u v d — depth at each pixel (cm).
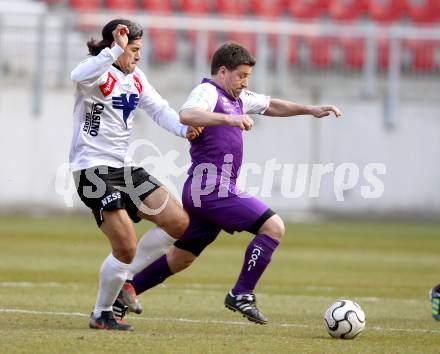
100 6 10294
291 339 2636
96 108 2773
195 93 2823
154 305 3478
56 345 2389
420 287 4384
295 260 5616
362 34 9306
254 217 2795
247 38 9319
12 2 9962
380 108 9144
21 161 8806
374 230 8031
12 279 4272
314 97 9131
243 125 2659
